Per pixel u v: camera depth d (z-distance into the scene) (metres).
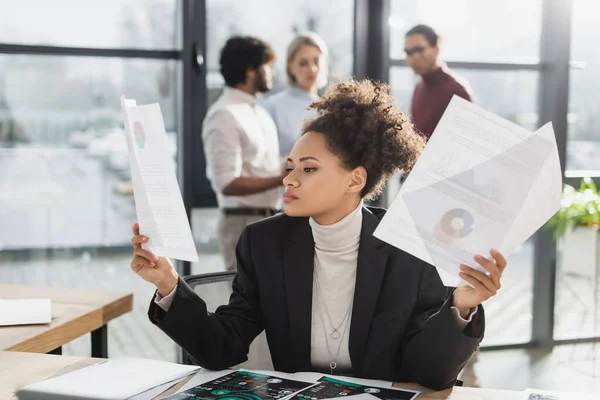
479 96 3.83
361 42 3.70
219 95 3.58
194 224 3.61
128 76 3.52
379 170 1.40
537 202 1.07
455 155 1.08
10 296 1.96
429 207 1.11
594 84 3.90
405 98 3.75
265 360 1.68
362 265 1.42
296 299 1.44
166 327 1.34
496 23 3.79
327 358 1.45
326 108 1.42
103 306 1.86
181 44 3.50
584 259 3.95
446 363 1.23
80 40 3.45
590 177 3.91
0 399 1.18
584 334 3.99
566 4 3.79
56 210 3.61
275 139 3.19
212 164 3.04
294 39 3.31
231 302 1.52
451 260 1.12
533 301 3.98
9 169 3.48
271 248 1.49
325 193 1.36
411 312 1.38
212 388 1.20
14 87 3.42
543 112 3.88
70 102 3.49
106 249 3.73
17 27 3.38
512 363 3.71
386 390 1.21
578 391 3.29
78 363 1.38
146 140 1.21
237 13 3.54
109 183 3.66
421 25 3.36
